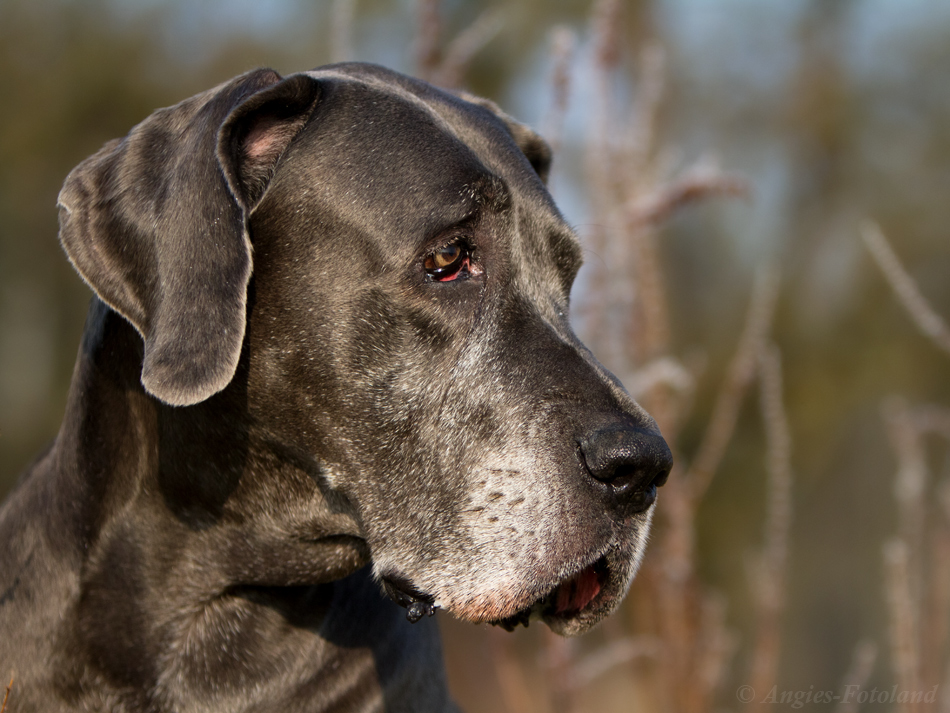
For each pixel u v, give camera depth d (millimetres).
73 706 5961
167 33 29094
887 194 27672
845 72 28422
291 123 6086
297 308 5820
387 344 5750
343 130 5965
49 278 28906
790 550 24438
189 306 5484
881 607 24156
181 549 6078
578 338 5973
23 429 29016
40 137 27969
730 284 26312
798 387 25312
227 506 6035
